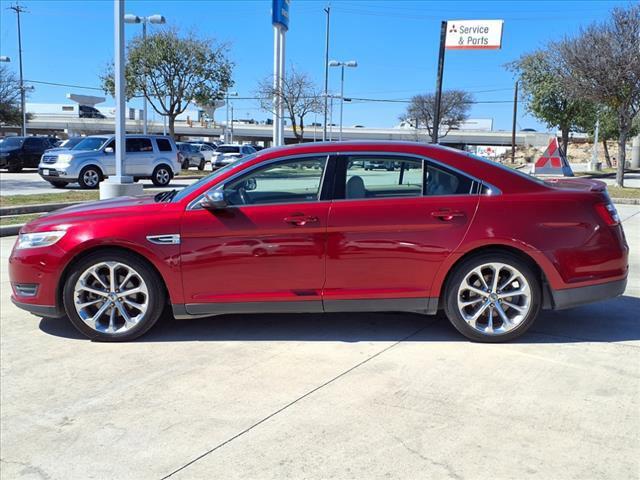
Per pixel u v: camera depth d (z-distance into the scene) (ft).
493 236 14.47
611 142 212.84
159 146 67.92
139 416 11.28
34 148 94.53
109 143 64.03
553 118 107.86
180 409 11.52
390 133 307.58
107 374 13.28
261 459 9.71
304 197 14.99
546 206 14.66
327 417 11.09
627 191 61.31
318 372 13.21
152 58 95.76
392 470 9.31
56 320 17.38
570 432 10.42
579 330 16.11
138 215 14.92
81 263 14.96
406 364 13.62
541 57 106.22
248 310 15.01
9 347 15.06
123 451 10.08
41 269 14.99
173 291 14.89
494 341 14.99
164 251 14.67
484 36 80.74
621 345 14.90
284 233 14.62
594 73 64.03
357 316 17.43
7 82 133.28
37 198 48.03
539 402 11.60
